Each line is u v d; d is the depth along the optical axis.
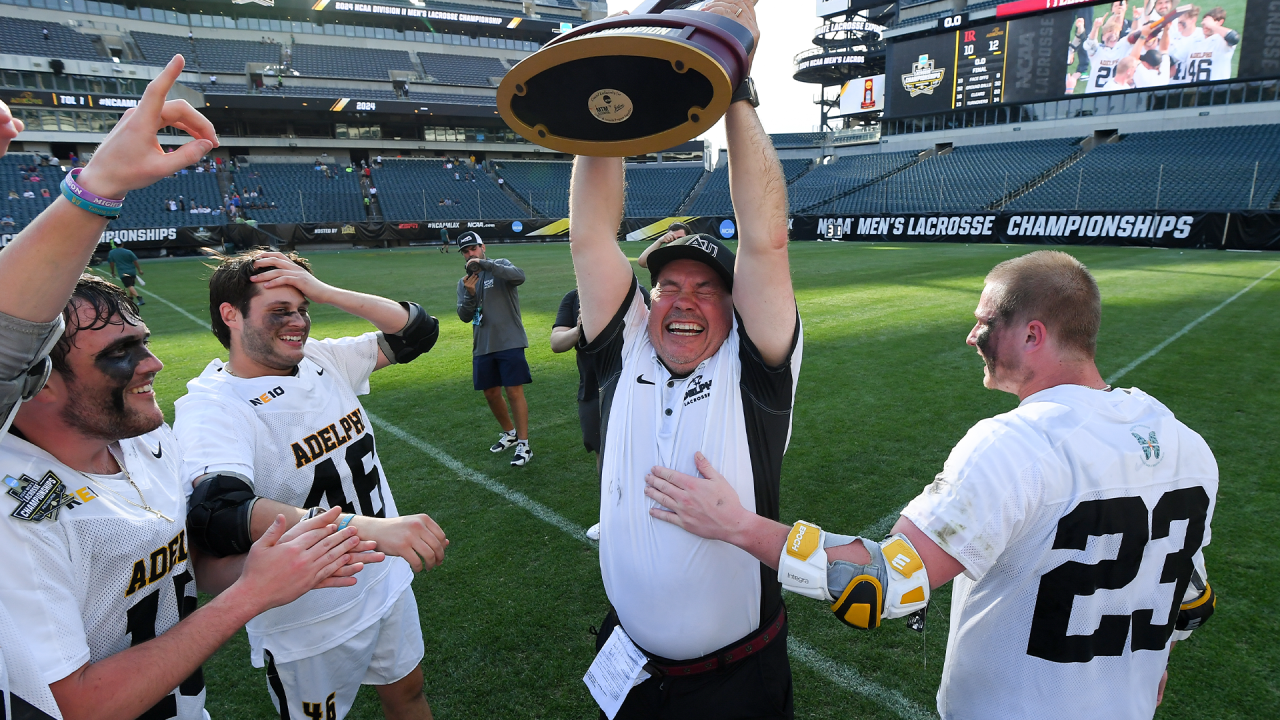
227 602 1.34
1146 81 27.08
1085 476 1.34
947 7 33.03
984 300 1.60
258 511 1.64
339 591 2.04
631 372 1.77
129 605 1.47
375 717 2.69
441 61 44.09
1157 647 1.46
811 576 1.32
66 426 1.35
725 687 1.68
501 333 4.93
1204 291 11.83
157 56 36.47
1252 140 26.00
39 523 1.27
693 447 1.63
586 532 3.99
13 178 29.67
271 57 39.66
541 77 1.14
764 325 1.58
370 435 2.36
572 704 2.67
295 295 2.02
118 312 1.35
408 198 37.31
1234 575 3.30
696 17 1.18
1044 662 1.40
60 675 1.19
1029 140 32.56
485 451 5.28
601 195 1.79
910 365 7.35
